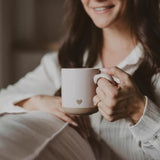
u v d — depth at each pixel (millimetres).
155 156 929
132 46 1237
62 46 1344
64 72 826
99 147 1112
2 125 640
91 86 813
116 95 765
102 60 1267
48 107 990
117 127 1049
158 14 1188
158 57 1121
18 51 2709
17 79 2766
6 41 2598
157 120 843
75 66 1316
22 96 1104
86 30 1313
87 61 1263
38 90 1334
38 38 2834
